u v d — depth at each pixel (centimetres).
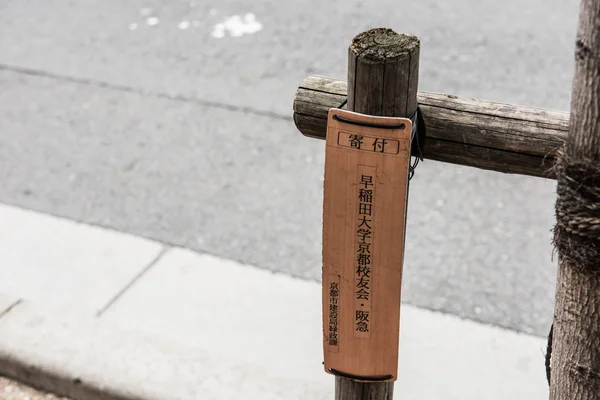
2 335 321
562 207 178
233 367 306
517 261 377
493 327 333
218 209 419
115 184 440
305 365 315
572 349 191
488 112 198
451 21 572
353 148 195
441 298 356
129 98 516
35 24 607
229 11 609
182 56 556
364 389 233
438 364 314
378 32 199
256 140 473
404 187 196
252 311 344
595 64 161
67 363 310
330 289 215
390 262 206
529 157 195
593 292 180
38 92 526
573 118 171
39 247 386
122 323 338
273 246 391
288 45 560
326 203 204
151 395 297
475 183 433
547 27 558
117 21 607
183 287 359
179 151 466
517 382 305
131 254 380
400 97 194
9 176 449
